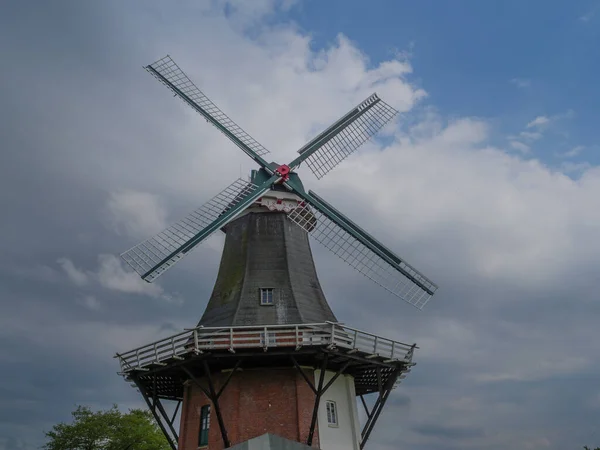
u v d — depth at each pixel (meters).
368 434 17.50
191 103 22.80
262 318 17.30
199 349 15.19
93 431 34.91
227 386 16.86
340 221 21.31
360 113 24.92
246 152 21.70
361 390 21.73
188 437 17.45
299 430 16.16
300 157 22.16
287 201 20.78
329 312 19.03
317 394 15.41
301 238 20.59
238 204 20.12
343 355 16.23
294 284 18.59
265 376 17.02
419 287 21.16
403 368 18.30
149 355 16.50
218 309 18.33
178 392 20.75
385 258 21.06
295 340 15.48
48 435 34.88
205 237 19.33
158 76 23.02
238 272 19.03
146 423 37.25
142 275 18.52
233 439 15.92
